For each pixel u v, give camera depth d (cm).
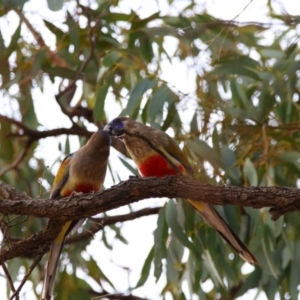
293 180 1177
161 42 1345
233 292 1352
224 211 1074
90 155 980
